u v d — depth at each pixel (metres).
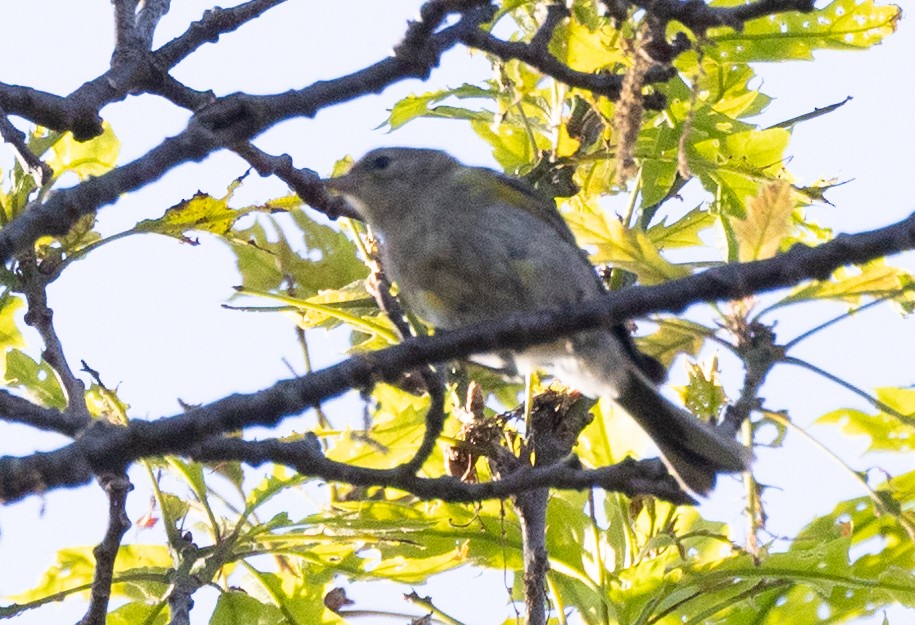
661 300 6.70
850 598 10.68
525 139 12.85
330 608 10.68
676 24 11.68
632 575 10.10
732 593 10.38
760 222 8.14
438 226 10.13
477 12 8.80
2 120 7.91
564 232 10.39
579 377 9.83
